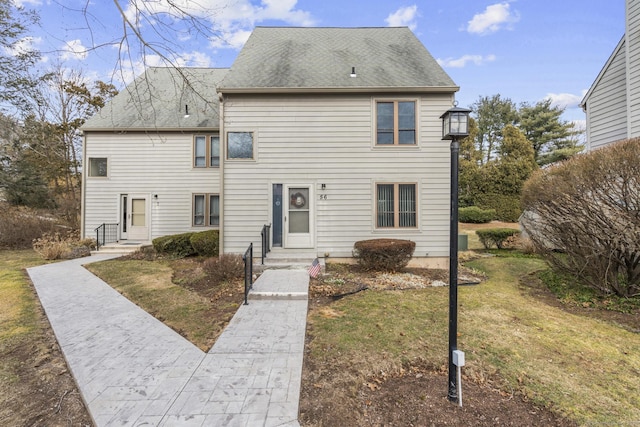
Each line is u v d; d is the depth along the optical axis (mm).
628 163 4457
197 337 3916
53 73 13391
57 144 19109
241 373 3008
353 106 8336
